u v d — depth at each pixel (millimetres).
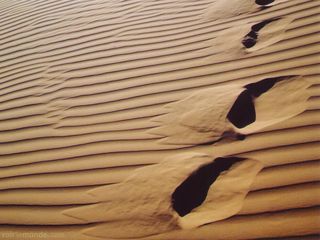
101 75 3570
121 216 2033
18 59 4355
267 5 3791
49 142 2850
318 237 1649
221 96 2707
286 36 3184
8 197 2418
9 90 3785
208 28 3797
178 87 3051
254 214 1828
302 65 2766
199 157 2250
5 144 2975
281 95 2568
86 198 2229
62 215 2168
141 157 2410
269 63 2934
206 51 3432
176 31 3936
